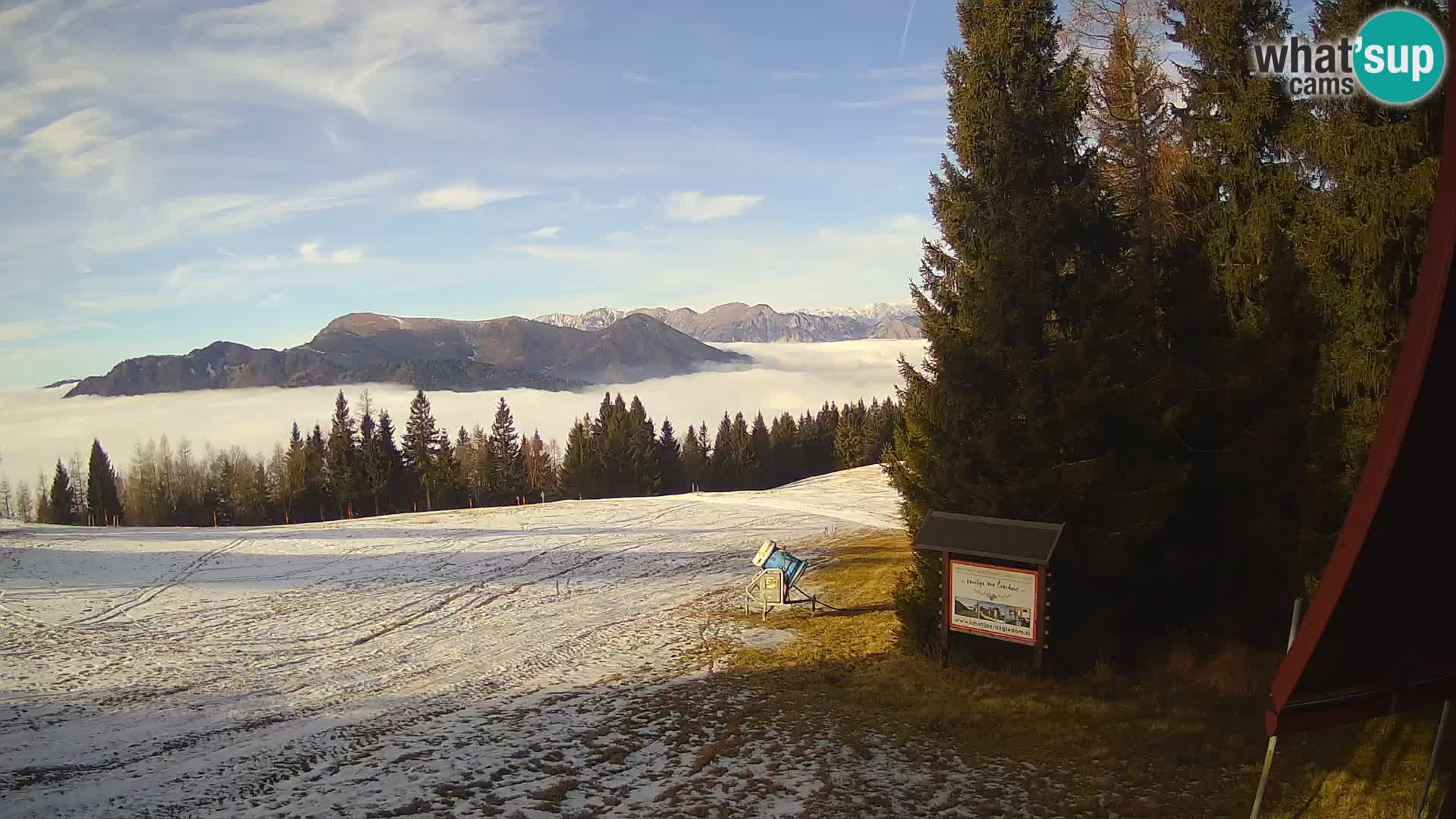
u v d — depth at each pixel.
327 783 11.95
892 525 46.91
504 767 12.35
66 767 13.15
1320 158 14.92
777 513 54.53
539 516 54.66
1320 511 15.24
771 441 129.25
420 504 98.00
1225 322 17.20
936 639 17.95
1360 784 10.01
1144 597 16.81
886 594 26.52
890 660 18.19
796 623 23.48
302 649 22.41
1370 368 14.37
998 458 16.25
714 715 15.02
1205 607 17.08
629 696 16.80
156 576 33.06
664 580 32.62
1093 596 16.42
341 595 30.02
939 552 16.83
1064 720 13.51
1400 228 13.71
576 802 10.84
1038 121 16.86
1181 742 12.25
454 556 38.91
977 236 17.22
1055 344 15.90
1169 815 9.84
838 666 18.23
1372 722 11.77
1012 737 12.95
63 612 26.33
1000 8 17.22
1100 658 15.94
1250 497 16.27
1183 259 17.73
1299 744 11.60
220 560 36.97
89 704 17.19
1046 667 15.56
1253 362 16.00
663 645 21.81
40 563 33.81
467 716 15.84
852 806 10.44
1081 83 17.31
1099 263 17.05
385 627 25.12
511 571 35.03
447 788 11.36
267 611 27.33
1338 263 15.08
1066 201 15.94
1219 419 16.80
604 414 113.00
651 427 116.88
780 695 16.12
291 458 106.12
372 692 18.08
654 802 10.79
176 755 13.77
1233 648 15.77
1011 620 15.88
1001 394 16.59
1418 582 7.40
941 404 16.89
